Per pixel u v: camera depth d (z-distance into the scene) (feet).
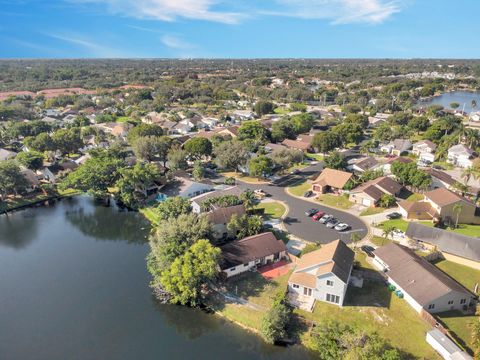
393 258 206.18
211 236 223.30
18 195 343.46
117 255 248.73
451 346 150.41
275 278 205.16
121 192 326.65
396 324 168.96
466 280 201.57
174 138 487.20
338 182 330.13
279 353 161.48
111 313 189.06
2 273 225.76
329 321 160.66
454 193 277.64
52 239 271.90
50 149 442.09
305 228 262.67
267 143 492.54
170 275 190.90
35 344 168.25
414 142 508.53
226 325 179.01
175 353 163.53
